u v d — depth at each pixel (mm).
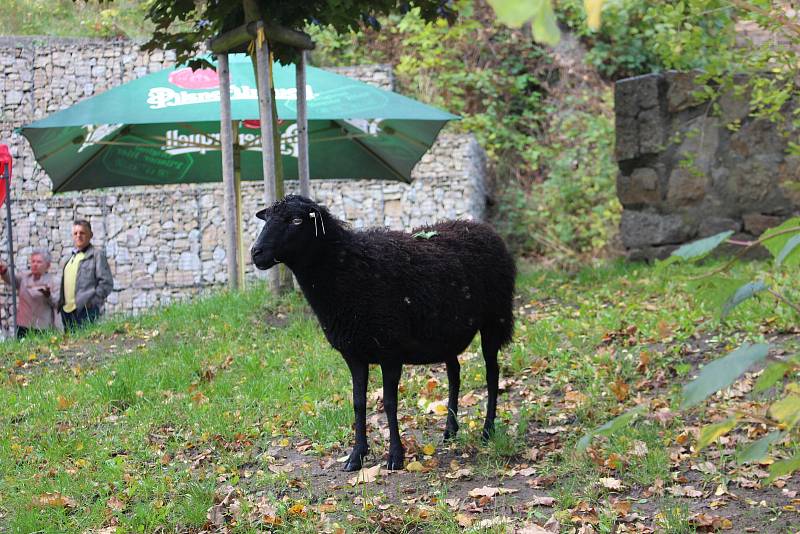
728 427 1965
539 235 17062
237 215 11398
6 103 18188
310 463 5652
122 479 5508
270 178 9359
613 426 1930
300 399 6934
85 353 9156
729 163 11328
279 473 5387
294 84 10930
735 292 2168
